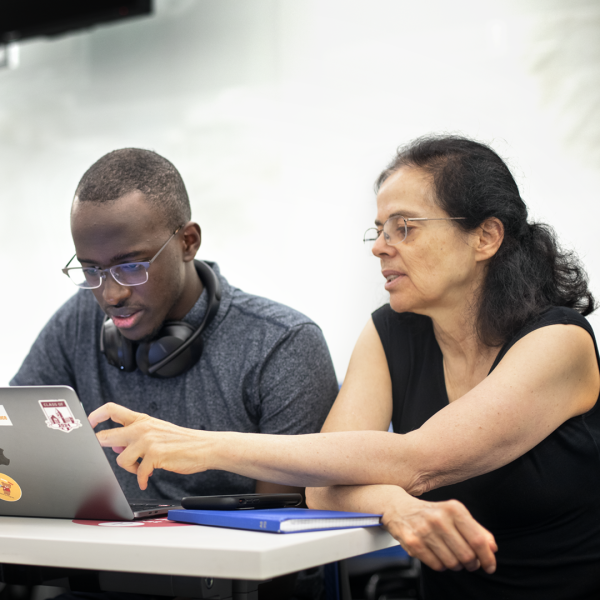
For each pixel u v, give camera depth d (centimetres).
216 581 71
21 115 405
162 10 374
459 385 117
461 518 78
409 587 191
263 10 353
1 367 402
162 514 98
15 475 93
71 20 364
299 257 340
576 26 286
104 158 126
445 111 310
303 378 132
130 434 93
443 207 110
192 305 135
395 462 93
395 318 128
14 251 404
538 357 99
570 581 103
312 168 339
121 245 117
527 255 116
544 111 290
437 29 314
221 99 360
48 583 84
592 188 279
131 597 106
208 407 133
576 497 103
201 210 362
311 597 129
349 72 333
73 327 148
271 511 89
